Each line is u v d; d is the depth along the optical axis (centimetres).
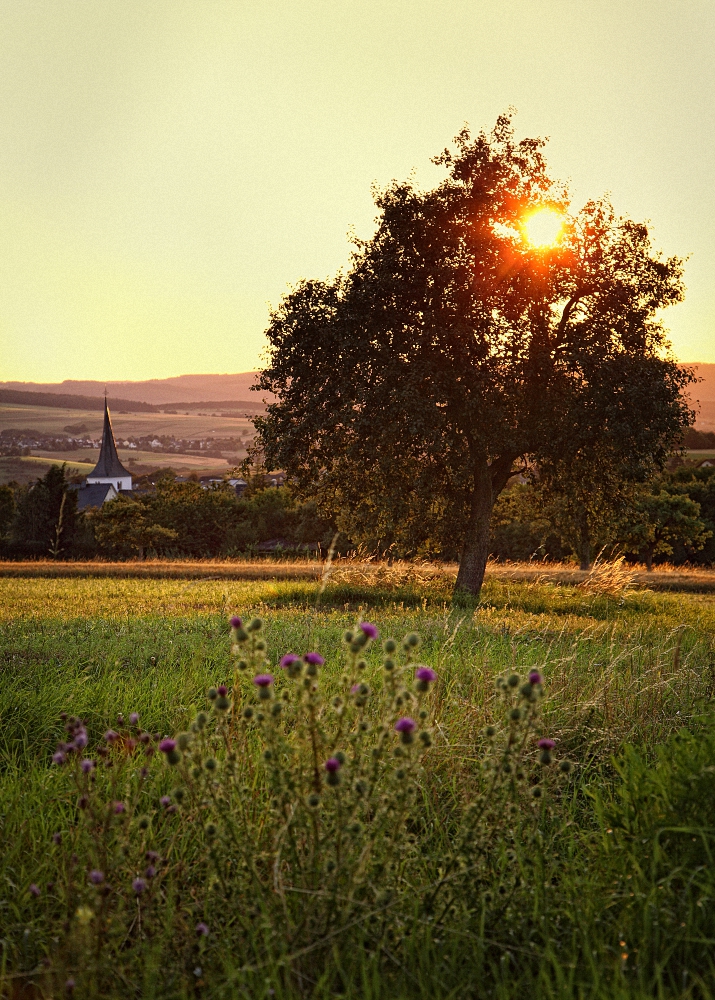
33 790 470
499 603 2039
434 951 296
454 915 318
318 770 301
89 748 587
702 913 311
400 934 298
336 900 284
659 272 2120
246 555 6300
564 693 674
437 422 1889
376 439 1941
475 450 2098
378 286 1972
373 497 2195
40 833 419
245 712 321
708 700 644
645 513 2408
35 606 1658
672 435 2023
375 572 2186
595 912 331
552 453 2050
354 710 331
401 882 335
